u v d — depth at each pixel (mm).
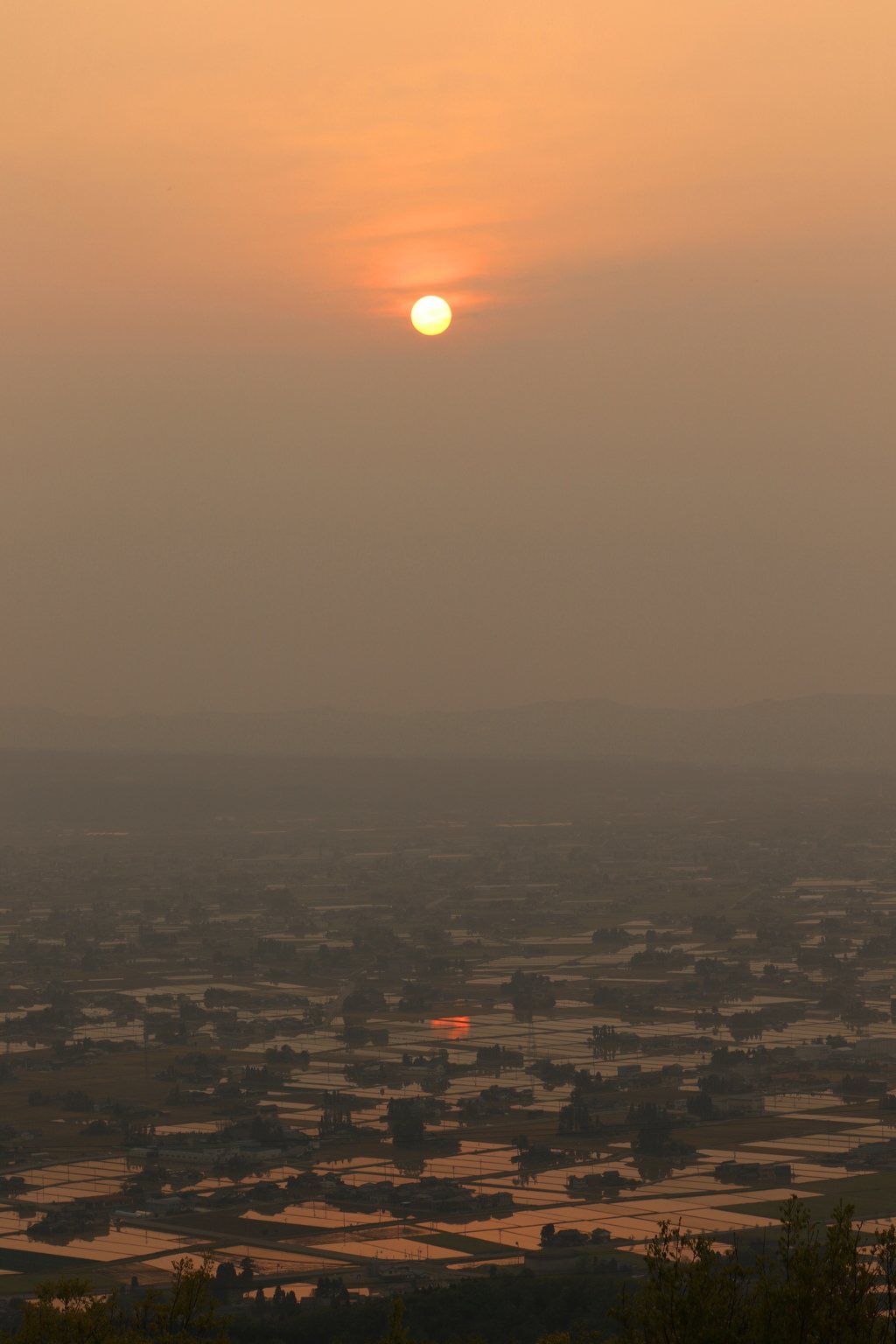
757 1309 127750
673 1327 129000
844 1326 126750
